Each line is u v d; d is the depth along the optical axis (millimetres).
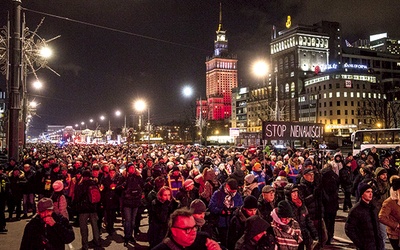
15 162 14602
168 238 3539
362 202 6305
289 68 137000
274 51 146125
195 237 3564
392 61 151625
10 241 10133
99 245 9672
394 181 6605
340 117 109312
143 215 14375
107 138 104062
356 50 150625
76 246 9820
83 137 115938
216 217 7535
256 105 140250
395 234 6652
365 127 107688
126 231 9906
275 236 5293
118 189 10148
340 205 15789
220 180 12828
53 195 7754
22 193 13141
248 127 144625
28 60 18266
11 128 15156
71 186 11812
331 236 9406
